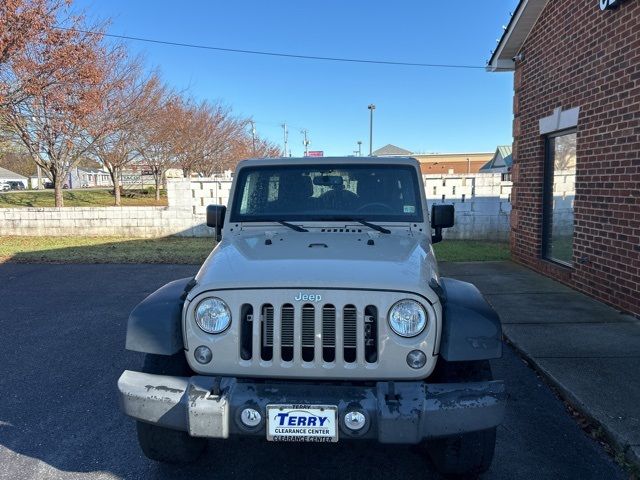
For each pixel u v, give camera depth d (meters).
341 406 2.42
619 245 6.18
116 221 14.48
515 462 3.17
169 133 24.55
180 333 2.74
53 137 16.58
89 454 3.29
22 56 12.88
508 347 5.12
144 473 3.08
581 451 3.30
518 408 3.89
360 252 3.11
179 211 14.41
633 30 5.89
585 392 3.90
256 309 2.58
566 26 7.54
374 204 3.98
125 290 8.02
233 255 3.10
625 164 6.05
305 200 4.03
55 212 14.45
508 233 13.32
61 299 7.45
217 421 2.45
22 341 5.58
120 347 5.38
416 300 2.55
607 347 4.88
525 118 9.20
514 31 8.94
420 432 2.40
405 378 2.57
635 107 5.85
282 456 3.29
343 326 2.56
